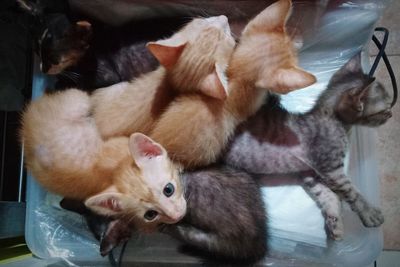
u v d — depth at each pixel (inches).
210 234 18.6
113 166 17.7
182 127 17.7
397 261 22.8
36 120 18.9
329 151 19.4
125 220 17.7
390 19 24.2
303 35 19.7
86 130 18.7
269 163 19.6
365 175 20.1
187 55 17.2
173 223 17.8
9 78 21.6
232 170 19.3
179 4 19.2
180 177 18.1
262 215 19.0
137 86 18.7
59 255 20.1
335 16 19.5
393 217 23.3
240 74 17.7
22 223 21.5
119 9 19.3
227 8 19.3
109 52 19.6
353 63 20.0
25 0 18.8
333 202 19.5
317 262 19.4
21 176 21.4
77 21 18.9
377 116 19.7
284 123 19.6
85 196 18.5
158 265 19.7
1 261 19.9
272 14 17.6
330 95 19.7
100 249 18.4
